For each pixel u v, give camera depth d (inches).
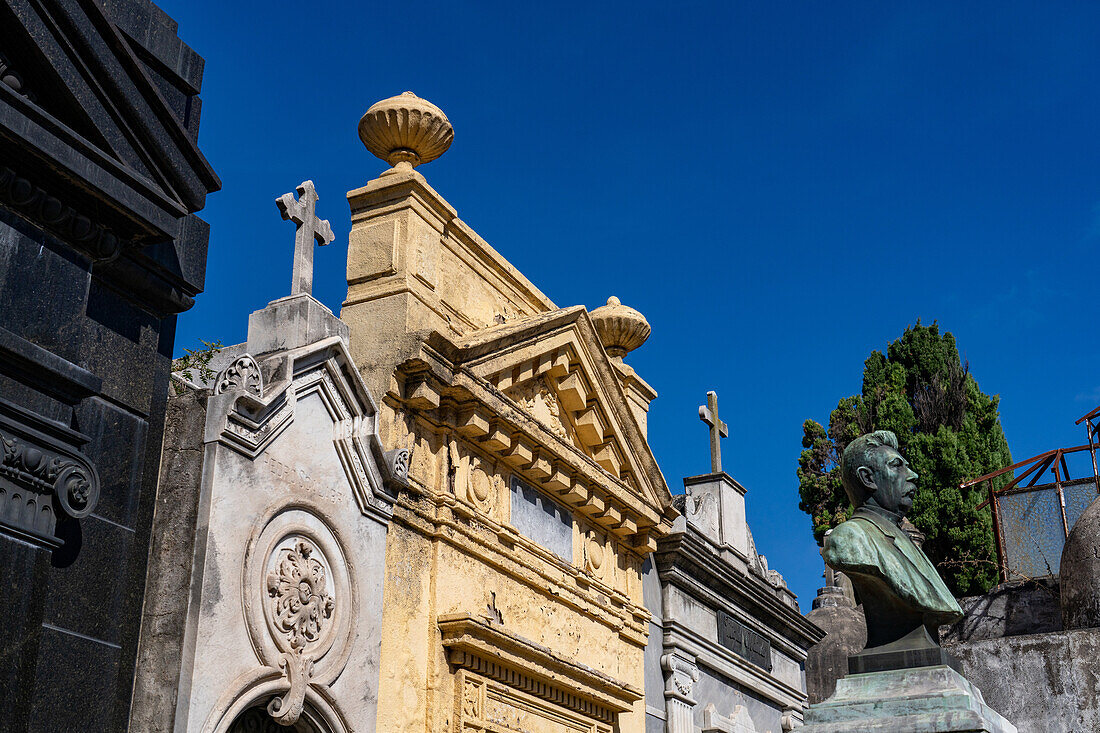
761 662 695.7
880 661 328.8
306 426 361.4
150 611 310.5
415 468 424.2
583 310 517.7
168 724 295.7
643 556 569.9
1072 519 808.9
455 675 415.2
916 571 333.4
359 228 453.4
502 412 454.6
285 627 335.0
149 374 310.3
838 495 1322.6
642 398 629.6
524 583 471.2
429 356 423.8
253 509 331.6
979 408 1339.8
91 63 279.3
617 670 529.7
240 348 376.5
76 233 280.7
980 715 305.3
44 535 258.8
